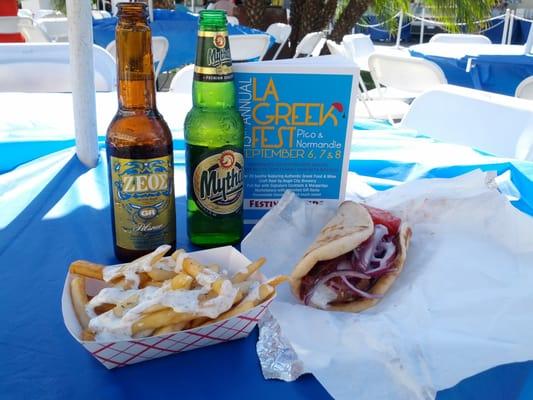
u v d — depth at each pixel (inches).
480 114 54.6
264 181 29.1
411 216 26.4
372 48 165.6
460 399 18.5
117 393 17.0
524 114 50.6
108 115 48.7
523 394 19.5
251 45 130.7
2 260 25.1
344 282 21.9
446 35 172.1
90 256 25.6
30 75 67.4
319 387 17.6
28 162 39.2
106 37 132.5
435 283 21.4
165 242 23.9
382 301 21.5
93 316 18.4
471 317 19.6
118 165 22.3
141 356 17.8
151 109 22.6
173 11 154.8
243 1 202.4
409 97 138.4
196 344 18.6
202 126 24.0
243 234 28.4
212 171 24.7
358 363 17.7
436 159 41.1
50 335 19.7
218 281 18.0
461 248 23.4
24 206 30.8
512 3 239.6
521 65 115.8
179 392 17.2
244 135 26.9
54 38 172.2
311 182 29.4
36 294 22.3
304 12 193.8
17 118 46.8
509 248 23.8
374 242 23.4
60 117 47.7
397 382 17.2
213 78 23.4
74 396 16.9
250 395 17.2
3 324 20.2
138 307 17.1
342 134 28.4
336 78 27.2
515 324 19.3
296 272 21.9
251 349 19.1
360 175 39.1
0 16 113.7
